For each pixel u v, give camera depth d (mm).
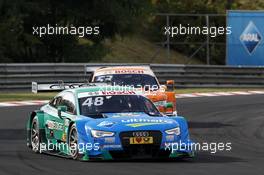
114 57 145125
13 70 97812
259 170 37406
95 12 127875
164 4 154750
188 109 79375
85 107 43094
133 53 148875
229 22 120125
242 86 112062
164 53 151625
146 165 39094
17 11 121812
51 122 45750
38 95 93625
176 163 40188
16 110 76250
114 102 43594
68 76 101125
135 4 130750
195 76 109750
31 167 38500
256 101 89625
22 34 125312
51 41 129375
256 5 170000
